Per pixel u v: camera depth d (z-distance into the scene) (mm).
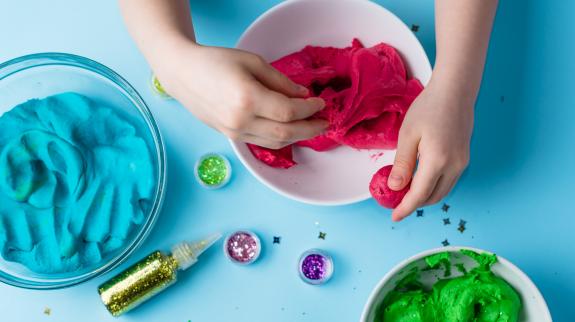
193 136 722
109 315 709
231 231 715
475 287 639
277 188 660
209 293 710
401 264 634
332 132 654
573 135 724
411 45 669
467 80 619
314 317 708
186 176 719
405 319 660
